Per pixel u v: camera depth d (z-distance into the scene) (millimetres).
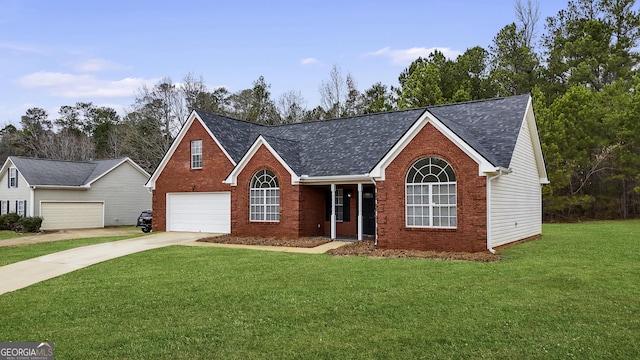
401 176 16234
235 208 21625
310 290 9641
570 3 44781
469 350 6074
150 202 38188
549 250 15758
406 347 6195
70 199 32625
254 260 14133
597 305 8211
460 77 43469
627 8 42688
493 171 14445
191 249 17344
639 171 33625
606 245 17156
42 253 16812
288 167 19938
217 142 24234
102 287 10445
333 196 19641
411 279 10656
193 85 50625
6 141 60000
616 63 39688
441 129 15438
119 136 58219
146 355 6031
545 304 8297
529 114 19594
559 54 41781
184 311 8188
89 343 6535
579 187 36500
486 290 9430
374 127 22219
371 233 20953
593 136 34281
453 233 15234
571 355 5859
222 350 6180
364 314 7773
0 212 34000
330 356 5910
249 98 53750
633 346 6164
